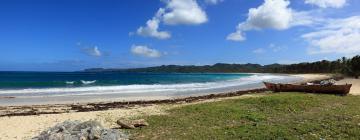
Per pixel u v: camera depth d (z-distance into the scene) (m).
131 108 22.28
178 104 24.23
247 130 12.94
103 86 44.31
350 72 77.94
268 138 11.72
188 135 12.52
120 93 34.22
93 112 20.08
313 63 151.38
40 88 39.97
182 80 70.00
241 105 19.94
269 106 19.11
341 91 27.98
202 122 15.13
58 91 35.44
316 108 18.55
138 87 42.72
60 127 11.83
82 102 26.36
